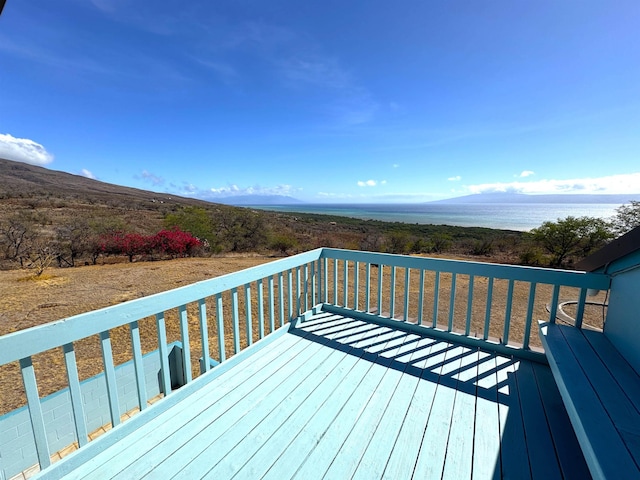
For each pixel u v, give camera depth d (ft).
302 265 9.80
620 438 3.45
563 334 6.31
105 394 8.89
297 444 4.77
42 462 3.99
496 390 6.07
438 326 8.73
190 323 15.07
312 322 9.63
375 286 22.09
